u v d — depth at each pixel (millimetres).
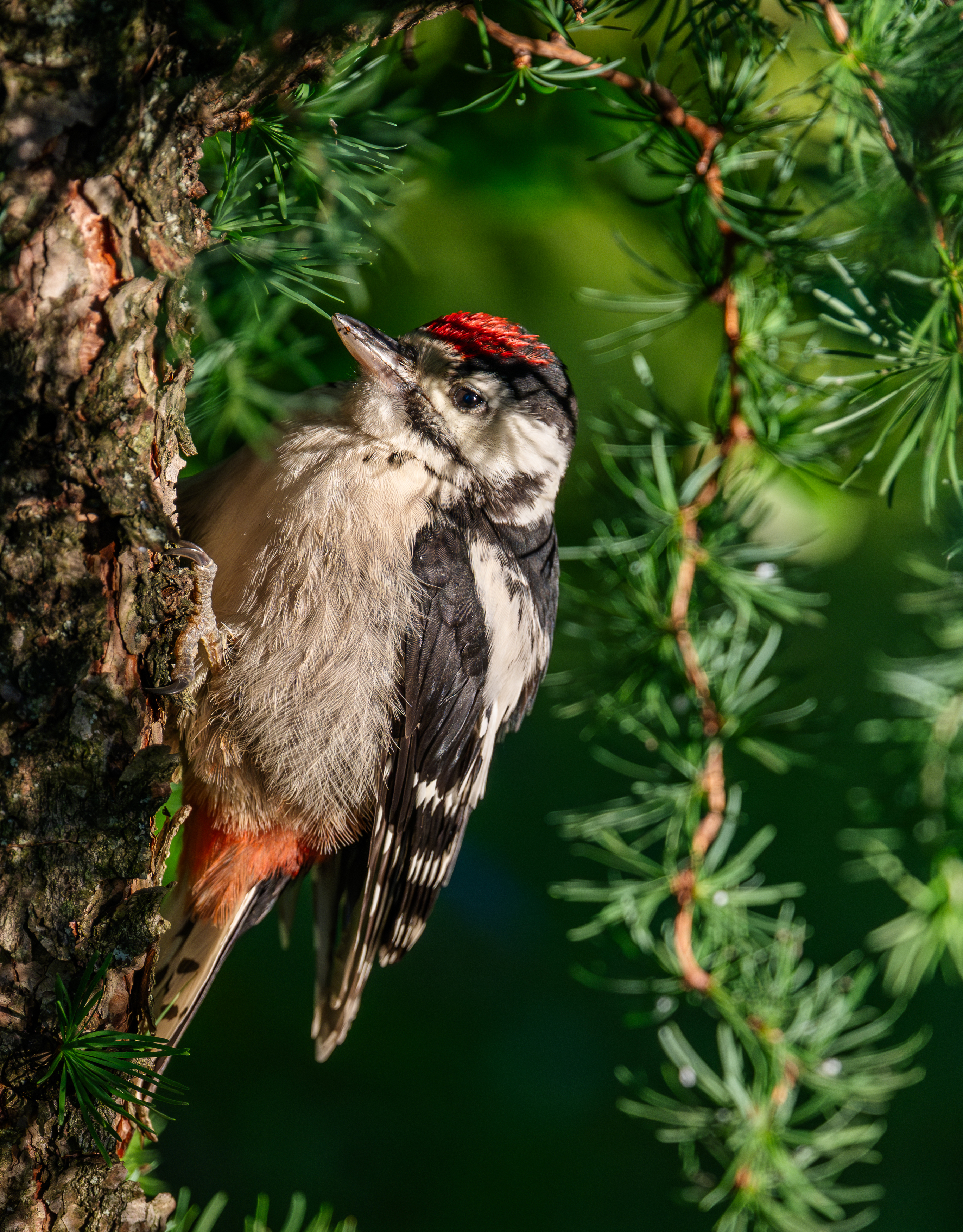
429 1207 9320
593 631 6465
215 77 3809
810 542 6258
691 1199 6121
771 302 5879
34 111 3529
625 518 6410
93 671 3857
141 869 3967
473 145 7355
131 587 3971
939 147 4617
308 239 5293
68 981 3818
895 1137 9945
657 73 5648
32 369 3654
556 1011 10547
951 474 4738
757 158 5570
